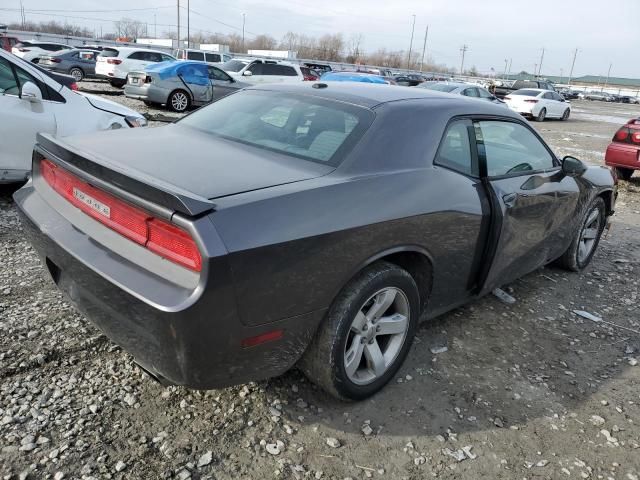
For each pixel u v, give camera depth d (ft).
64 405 8.25
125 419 8.11
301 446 7.95
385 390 9.45
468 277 10.64
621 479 7.94
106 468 7.19
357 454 7.91
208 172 7.68
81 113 18.66
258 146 9.20
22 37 143.54
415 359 10.50
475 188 10.23
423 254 9.21
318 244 7.30
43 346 9.58
